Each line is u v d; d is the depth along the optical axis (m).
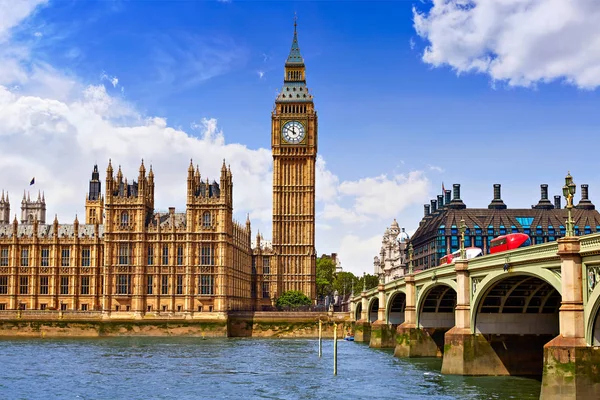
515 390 82.12
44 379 98.94
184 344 163.75
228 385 92.69
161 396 84.81
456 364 92.62
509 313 92.38
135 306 198.88
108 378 99.81
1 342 167.62
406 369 106.06
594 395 62.84
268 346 158.50
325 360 122.75
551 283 68.69
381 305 155.88
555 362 63.88
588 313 62.94
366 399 80.38
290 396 83.62
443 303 123.88
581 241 63.59
